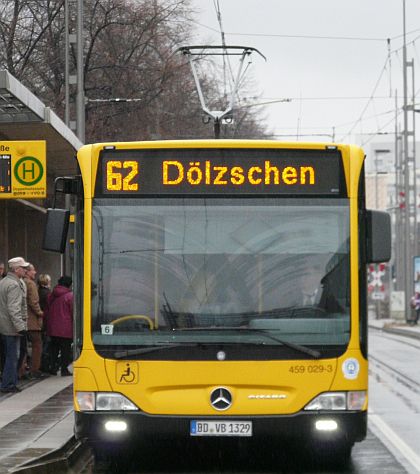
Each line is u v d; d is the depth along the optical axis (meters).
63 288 32.38
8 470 16.06
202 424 16.92
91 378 17.08
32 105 27.69
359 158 17.84
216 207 17.62
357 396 17.08
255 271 17.36
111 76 65.12
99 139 66.38
